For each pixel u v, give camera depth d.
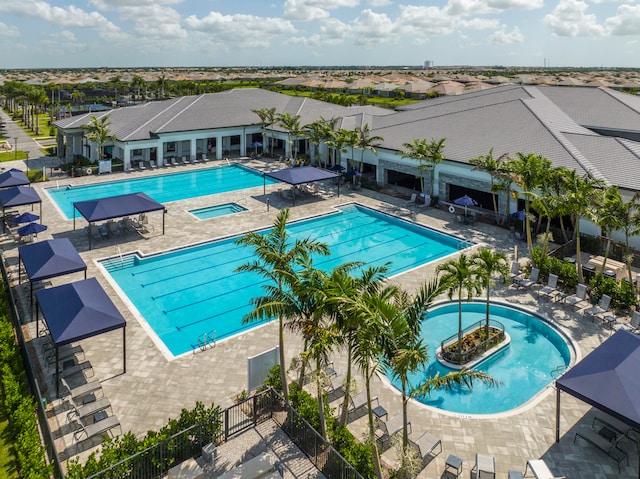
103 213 31.45
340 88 143.75
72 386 17.61
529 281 26.03
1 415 16.02
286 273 13.90
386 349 11.79
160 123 57.19
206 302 26.05
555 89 55.97
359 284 13.77
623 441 15.23
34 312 23.03
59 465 12.42
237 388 17.72
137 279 28.56
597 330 21.66
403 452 13.01
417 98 127.12
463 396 18.08
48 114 104.44
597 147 36.66
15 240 32.72
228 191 46.50
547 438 15.42
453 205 41.16
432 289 13.91
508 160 33.41
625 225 24.73
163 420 16.00
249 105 67.06
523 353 20.80
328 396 17.28
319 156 53.06
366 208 41.31
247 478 13.17
